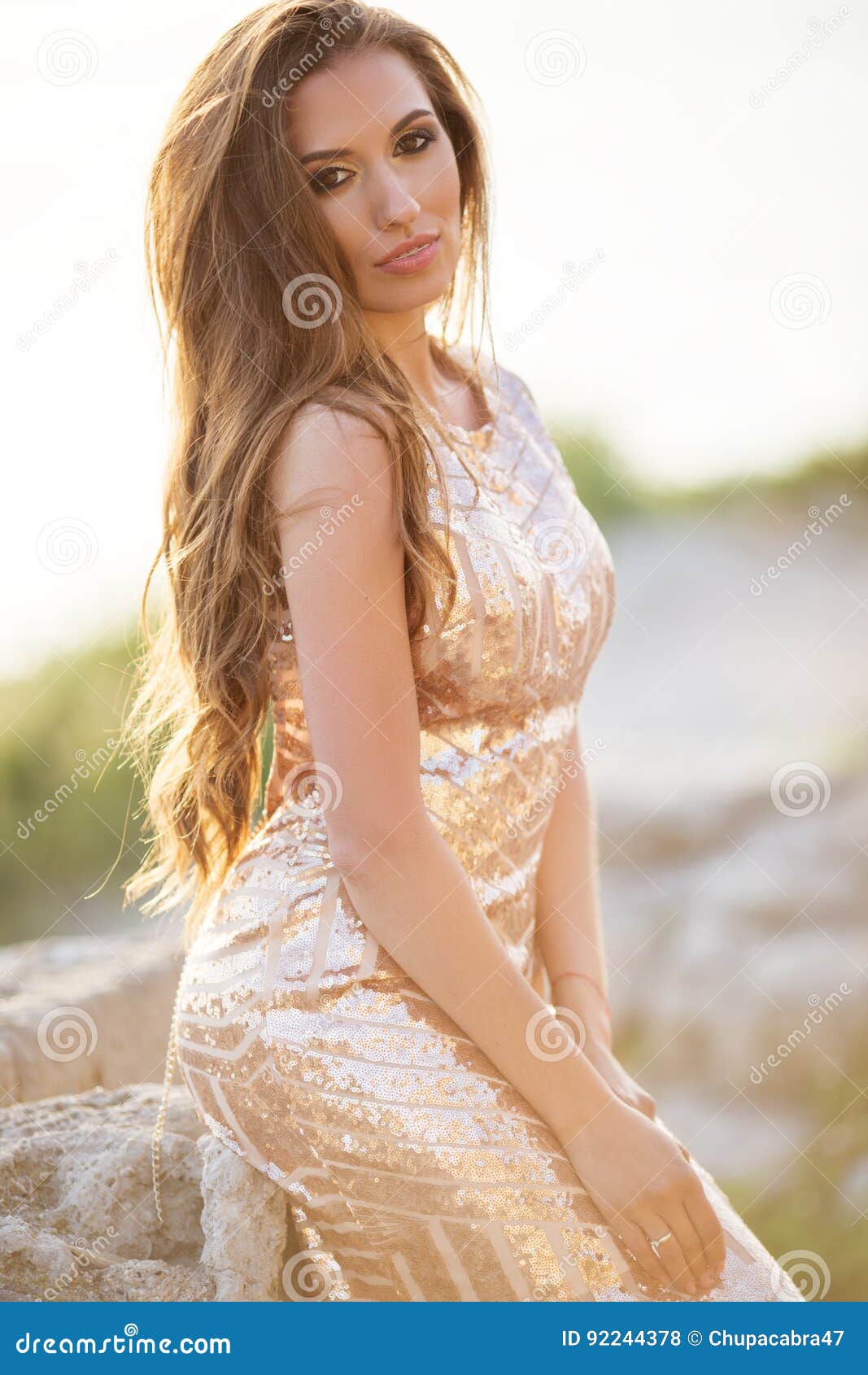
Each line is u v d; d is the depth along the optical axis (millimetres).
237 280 1848
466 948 1681
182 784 2119
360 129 1839
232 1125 1782
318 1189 1725
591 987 2131
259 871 1841
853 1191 3652
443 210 1964
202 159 1862
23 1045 2469
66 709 6867
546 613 1881
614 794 5516
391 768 1679
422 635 1756
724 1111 4133
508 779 1895
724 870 4957
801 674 7227
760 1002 4277
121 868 6684
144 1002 2820
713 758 5852
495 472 2014
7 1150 1991
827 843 4852
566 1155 1722
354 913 1747
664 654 8102
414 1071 1689
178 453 2000
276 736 1919
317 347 1801
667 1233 1695
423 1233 1683
